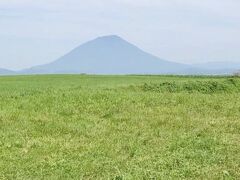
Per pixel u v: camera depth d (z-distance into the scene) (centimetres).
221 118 2473
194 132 2095
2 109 2497
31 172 1411
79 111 2550
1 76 6738
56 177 1358
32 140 1884
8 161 1551
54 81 5075
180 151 1662
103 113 2528
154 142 1869
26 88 3684
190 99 3011
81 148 1756
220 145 1777
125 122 2336
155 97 3008
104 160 1568
